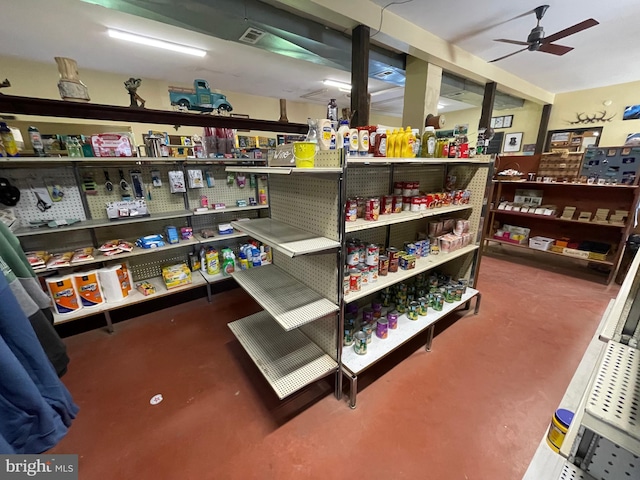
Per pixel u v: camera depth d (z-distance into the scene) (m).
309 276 1.91
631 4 2.92
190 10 2.42
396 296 2.42
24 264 1.00
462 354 2.26
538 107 7.08
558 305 3.03
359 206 1.87
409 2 2.86
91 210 2.65
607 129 6.14
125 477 1.38
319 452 1.49
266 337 2.04
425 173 2.68
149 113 2.46
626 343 0.85
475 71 4.44
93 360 2.21
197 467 1.42
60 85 2.06
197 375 2.05
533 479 0.99
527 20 3.27
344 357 1.84
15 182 2.29
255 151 3.52
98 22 3.38
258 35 2.97
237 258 3.61
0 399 0.74
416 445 1.52
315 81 6.18
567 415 1.11
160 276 3.21
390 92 7.16
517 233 4.50
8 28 3.46
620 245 3.45
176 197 3.17
